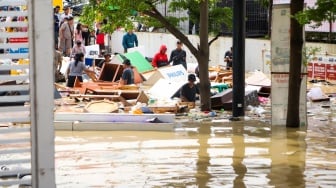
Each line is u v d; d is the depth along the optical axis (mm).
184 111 44781
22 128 13000
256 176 25453
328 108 46906
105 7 44656
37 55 12555
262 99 51125
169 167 27234
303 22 31750
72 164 27875
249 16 74688
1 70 12680
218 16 51000
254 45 71250
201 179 24938
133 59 64125
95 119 37938
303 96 38688
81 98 48344
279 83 38844
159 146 32344
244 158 29203
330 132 36688
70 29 70375
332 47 63375
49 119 12695
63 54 70188
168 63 67250
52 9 12633
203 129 37906
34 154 12695
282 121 39031
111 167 27250
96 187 23641
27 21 12555
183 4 48594
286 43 38438
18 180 12906
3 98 12773
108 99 46906
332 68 61469
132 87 51188
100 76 58531
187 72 62344
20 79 12883
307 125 39156
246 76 61594
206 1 45219
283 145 32562
